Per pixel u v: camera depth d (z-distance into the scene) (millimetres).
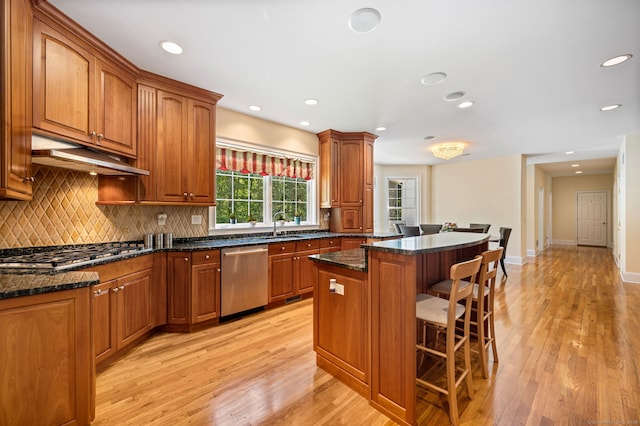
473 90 3029
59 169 2379
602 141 5188
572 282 4770
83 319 1524
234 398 1840
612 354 2375
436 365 2273
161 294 2785
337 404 1795
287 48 2270
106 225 2697
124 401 1801
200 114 3066
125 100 2502
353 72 2658
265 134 4023
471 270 1760
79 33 2023
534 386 1965
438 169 7875
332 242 4277
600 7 1790
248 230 3885
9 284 1421
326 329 2158
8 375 1324
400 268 1646
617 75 2686
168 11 1848
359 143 4680
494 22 1941
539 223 8156
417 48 2260
